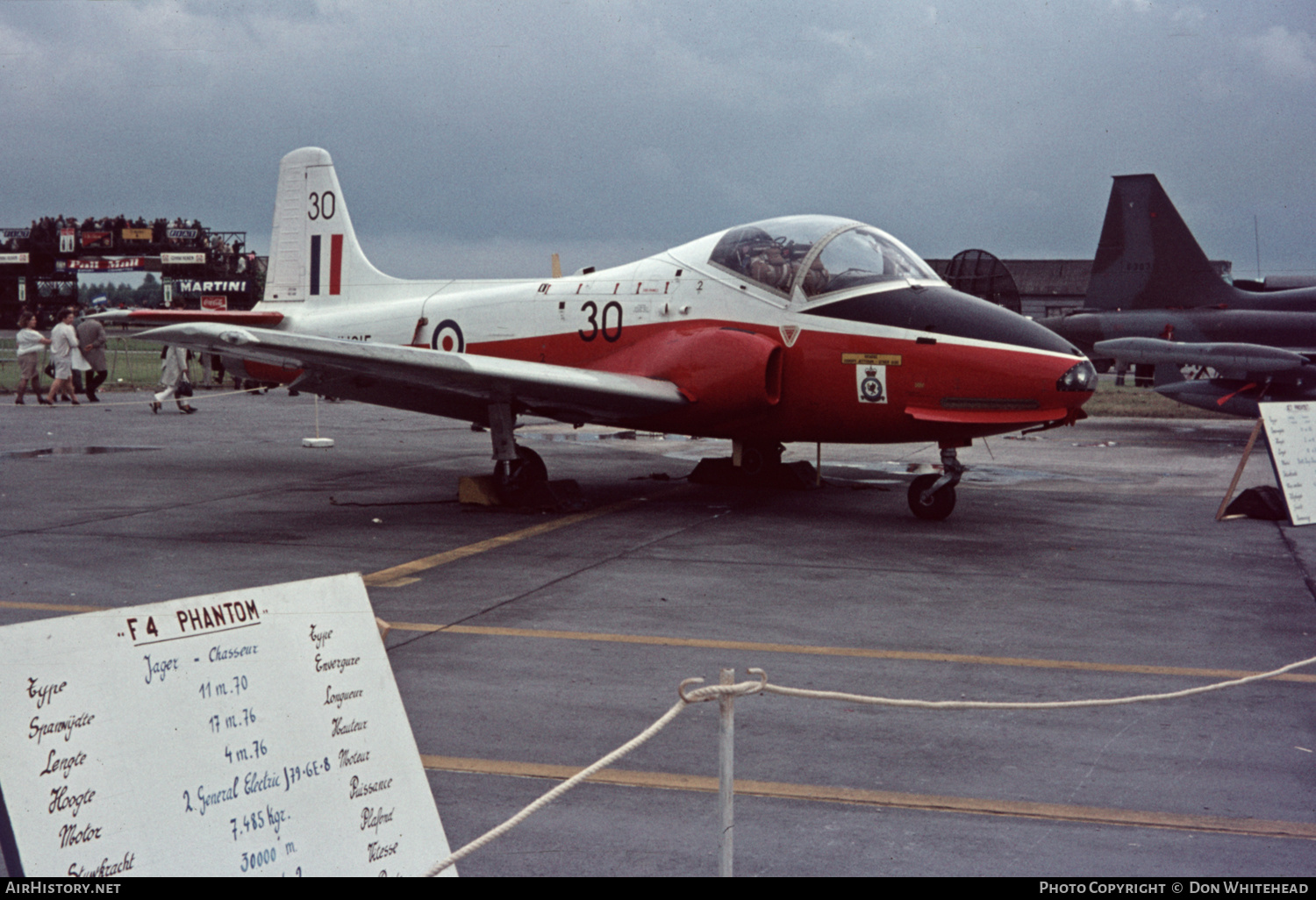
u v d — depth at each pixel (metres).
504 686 5.20
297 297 14.39
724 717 2.96
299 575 7.56
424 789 2.80
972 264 18.92
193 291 62.06
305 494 11.57
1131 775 4.20
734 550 8.75
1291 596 7.34
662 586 7.41
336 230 14.11
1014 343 9.41
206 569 7.72
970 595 7.28
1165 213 22.81
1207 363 19.44
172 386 21.38
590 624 6.39
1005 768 4.26
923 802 3.93
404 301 13.19
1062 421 9.48
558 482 11.09
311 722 2.61
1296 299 21.78
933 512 10.26
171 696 2.38
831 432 10.34
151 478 12.65
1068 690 5.23
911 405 9.74
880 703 3.32
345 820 2.63
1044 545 9.16
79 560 8.00
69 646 2.25
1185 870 3.42
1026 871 3.40
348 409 23.92
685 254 11.17
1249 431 20.98
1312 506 10.40
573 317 11.49
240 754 2.47
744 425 10.60
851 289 10.09
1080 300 72.50
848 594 7.25
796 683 5.30
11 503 10.73
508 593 7.15
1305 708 5.02
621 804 3.89
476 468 13.86
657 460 15.04
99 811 2.25
